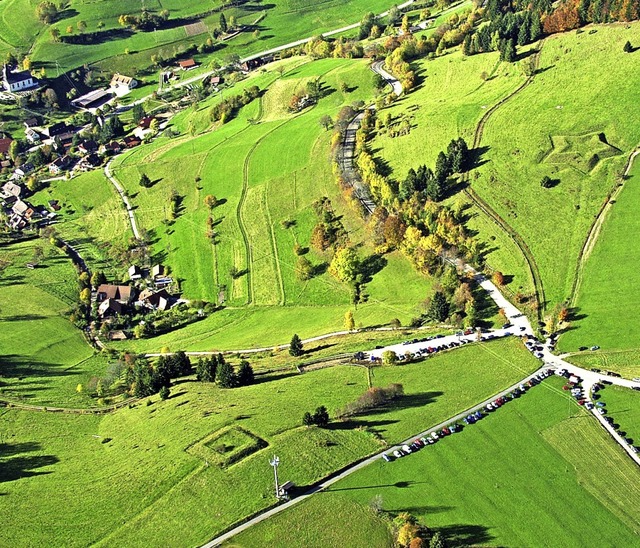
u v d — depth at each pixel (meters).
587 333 168.62
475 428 141.62
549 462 133.50
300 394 156.50
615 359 160.38
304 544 117.88
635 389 151.12
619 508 124.00
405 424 143.38
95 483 139.00
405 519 119.81
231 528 121.62
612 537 118.81
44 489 140.00
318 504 124.69
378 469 131.88
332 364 170.12
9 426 167.50
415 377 159.62
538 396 150.50
